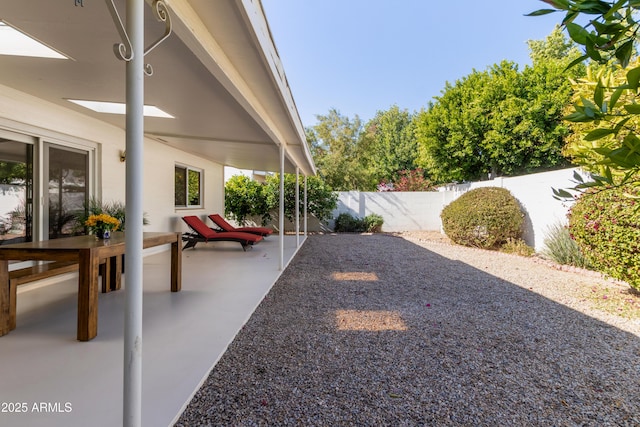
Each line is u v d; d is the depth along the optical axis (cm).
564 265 645
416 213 1450
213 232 903
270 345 293
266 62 298
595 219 477
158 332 306
